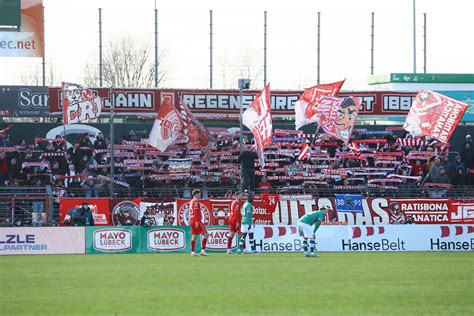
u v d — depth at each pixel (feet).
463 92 391.86
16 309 116.78
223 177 319.88
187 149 322.14
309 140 328.90
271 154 323.57
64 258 219.20
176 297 129.90
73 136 318.04
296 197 273.13
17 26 344.28
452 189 314.76
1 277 163.84
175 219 267.18
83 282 153.28
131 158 319.88
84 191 307.37
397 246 253.65
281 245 248.52
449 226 256.52
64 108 261.85
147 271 175.73
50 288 143.33
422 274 168.96
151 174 317.42
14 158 311.27
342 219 273.33
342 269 180.65
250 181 293.43
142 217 263.70
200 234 246.06
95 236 242.37
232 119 339.98
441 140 271.28
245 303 122.62
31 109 325.83
